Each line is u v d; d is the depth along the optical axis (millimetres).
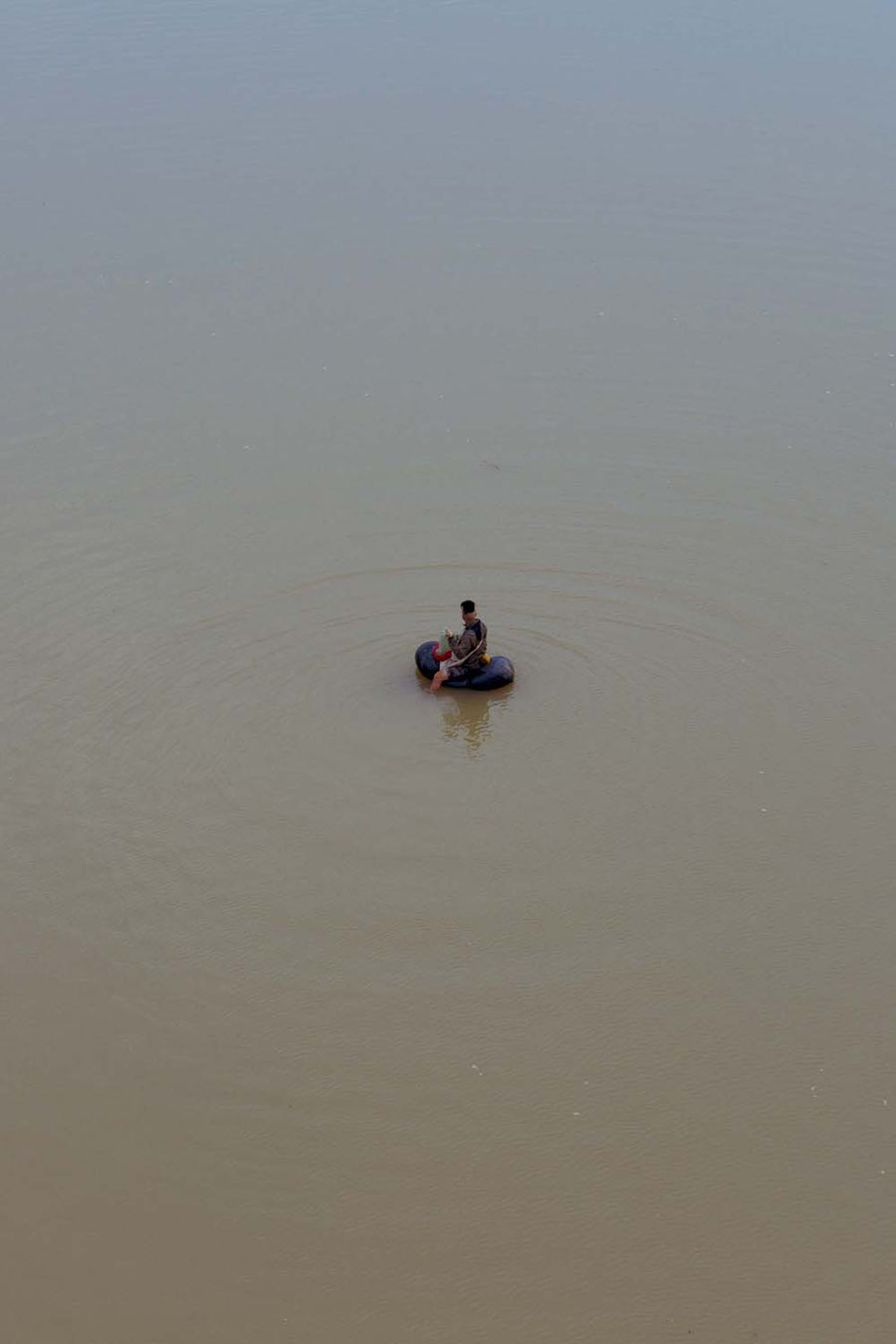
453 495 23469
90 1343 11148
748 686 18984
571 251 31641
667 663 19469
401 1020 14188
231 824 16906
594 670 19406
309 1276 11664
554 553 21938
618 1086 13367
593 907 15578
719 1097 13211
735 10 46812
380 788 17438
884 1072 13414
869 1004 14211
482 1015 14219
